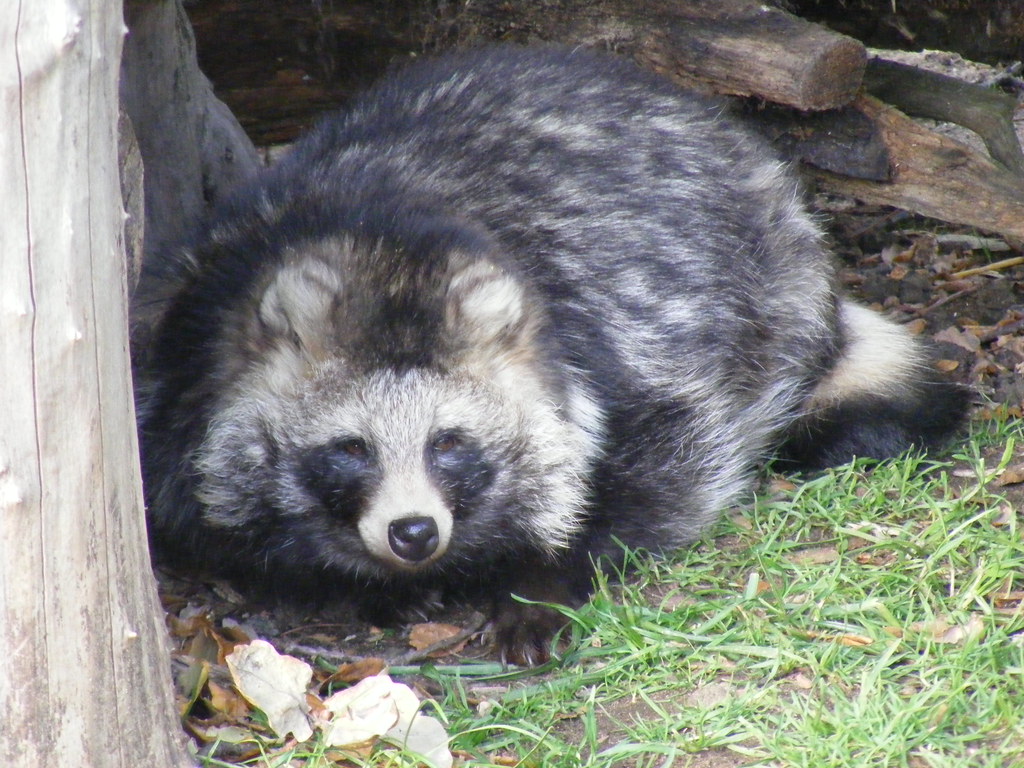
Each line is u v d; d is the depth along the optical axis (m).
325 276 7.62
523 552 8.47
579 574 8.55
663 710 6.75
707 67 10.88
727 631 7.39
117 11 5.12
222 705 6.84
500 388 7.91
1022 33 13.40
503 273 7.93
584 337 8.59
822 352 10.27
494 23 11.69
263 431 7.84
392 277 7.68
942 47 13.73
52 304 4.94
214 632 7.54
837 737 6.12
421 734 6.56
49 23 4.68
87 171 4.99
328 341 7.62
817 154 11.40
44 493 5.09
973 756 5.93
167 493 8.39
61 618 5.25
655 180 9.36
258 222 8.60
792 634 7.25
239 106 12.68
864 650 7.04
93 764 5.47
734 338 9.47
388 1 11.93
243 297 8.09
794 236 10.27
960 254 13.40
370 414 7.60
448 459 7.80
